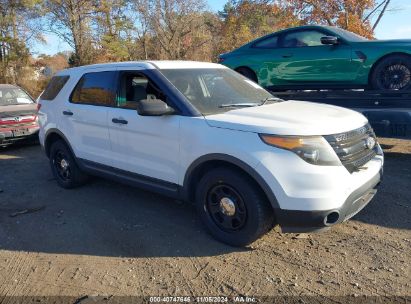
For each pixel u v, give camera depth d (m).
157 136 4.41
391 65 6.30
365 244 4.00
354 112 4.42
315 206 3.48
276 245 4.05
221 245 4.10
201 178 4.17
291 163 3.50
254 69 7.58
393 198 5.13
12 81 29.73
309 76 7.05
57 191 6.04
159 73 4.56
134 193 5.74
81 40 33.06
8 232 4.65
